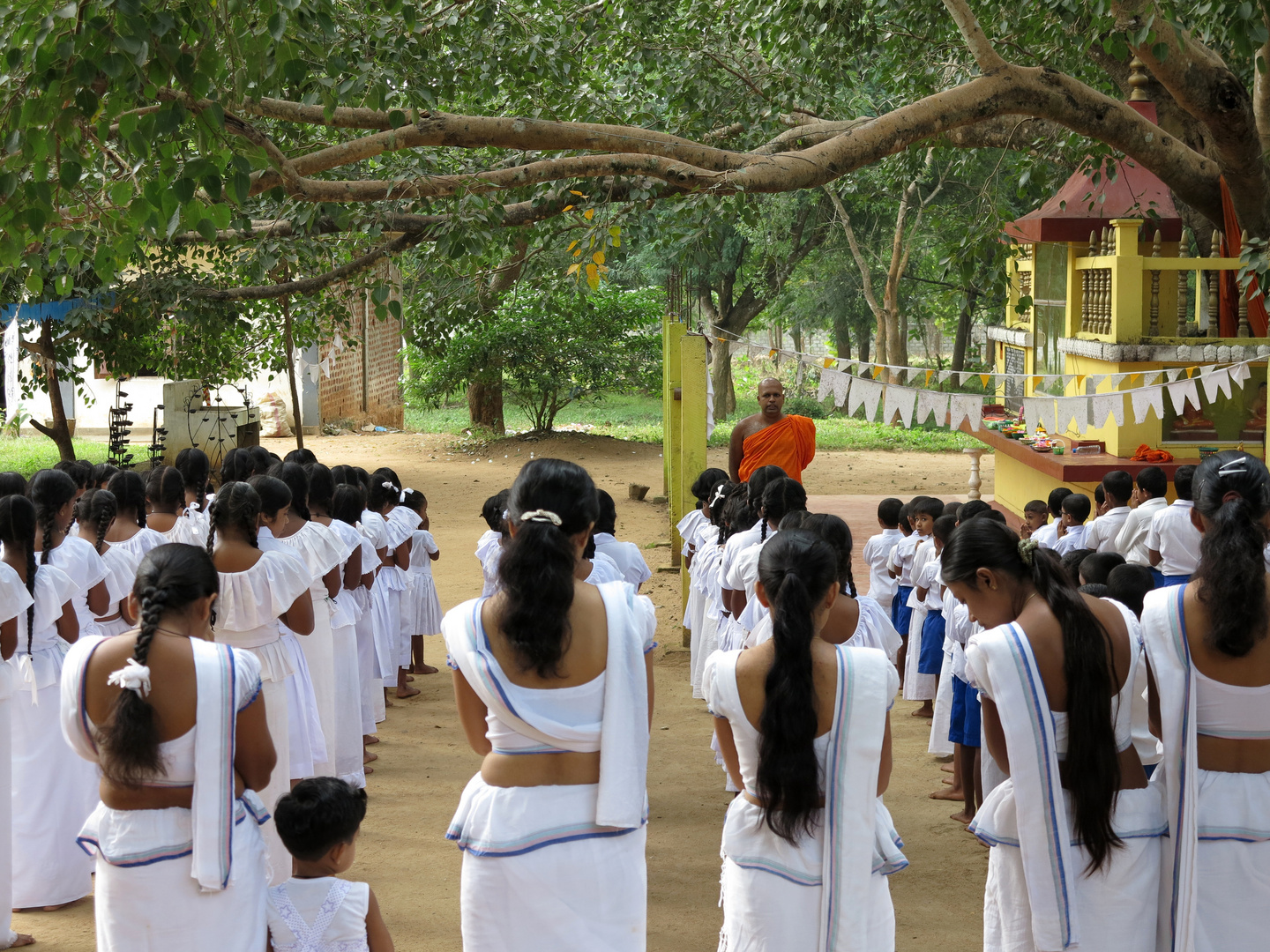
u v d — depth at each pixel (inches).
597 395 863.1
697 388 350.6
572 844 114.1
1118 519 274.8
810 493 651.5
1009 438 471.8
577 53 406.3
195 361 582.6
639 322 824.9
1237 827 121.4
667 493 575.2
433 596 324.8
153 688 112.8
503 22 351.3
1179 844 120.7
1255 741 122.0
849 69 443.2
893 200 916.0
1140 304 388.8
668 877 191.5
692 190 308.3
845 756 115.1
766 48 423.5
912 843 204.7
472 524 565.6
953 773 230.1
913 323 1792.6
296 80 204.8
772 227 930.1
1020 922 122.0
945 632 251.0
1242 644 118.7
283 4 185.2
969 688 204.8
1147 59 333.4
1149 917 121.0
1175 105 424.8
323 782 124.4
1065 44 344.8
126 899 113.7
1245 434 387.2
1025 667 117.6
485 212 304.0
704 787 235.0
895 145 314.7
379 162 390.9
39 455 758.5
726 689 118.5
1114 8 308.3
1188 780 120.5
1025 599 122.5
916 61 414.9
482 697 114.8
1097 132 344.8
